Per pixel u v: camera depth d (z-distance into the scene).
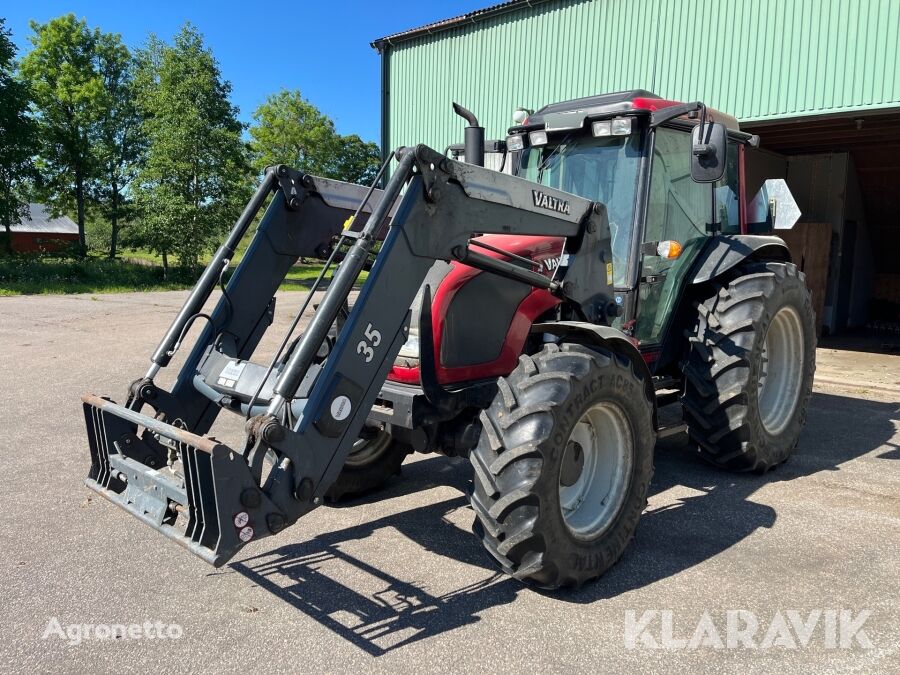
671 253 3.80
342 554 3.28
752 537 3.46
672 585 2.97
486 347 3.28
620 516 3.07
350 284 2.50
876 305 13.32
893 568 3.12
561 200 3.27
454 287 3.16
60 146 33.66
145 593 2.87
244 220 3.25
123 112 35.31
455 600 2.85
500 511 2.66
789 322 4.62
